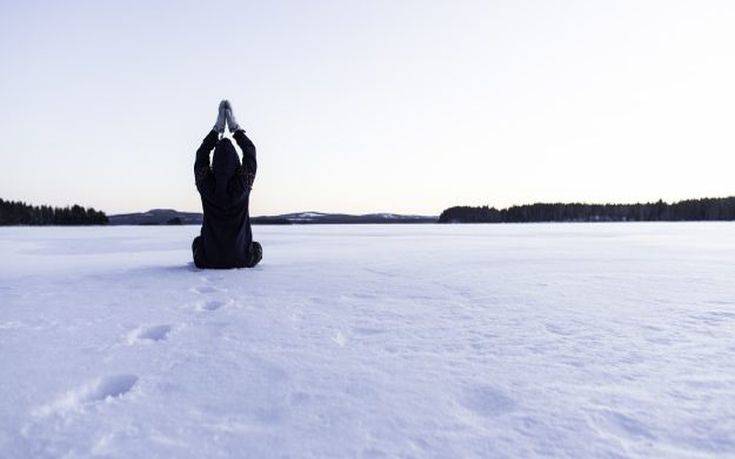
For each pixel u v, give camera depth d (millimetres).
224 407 1635
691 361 2152
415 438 1419
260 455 1314
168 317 2992
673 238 17672
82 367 2020
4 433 1422
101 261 7453
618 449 1355
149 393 1752
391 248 11305
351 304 3492
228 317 3021
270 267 6074
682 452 1338
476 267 6246
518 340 2510
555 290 4234
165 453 1318
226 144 5262
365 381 1891
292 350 2311
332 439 1410
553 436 1434
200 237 5746
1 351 2236
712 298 3828
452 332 2680
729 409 1624
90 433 1432
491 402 1688
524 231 30047
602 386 1842
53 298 3643
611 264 6797
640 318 3053
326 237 20172
